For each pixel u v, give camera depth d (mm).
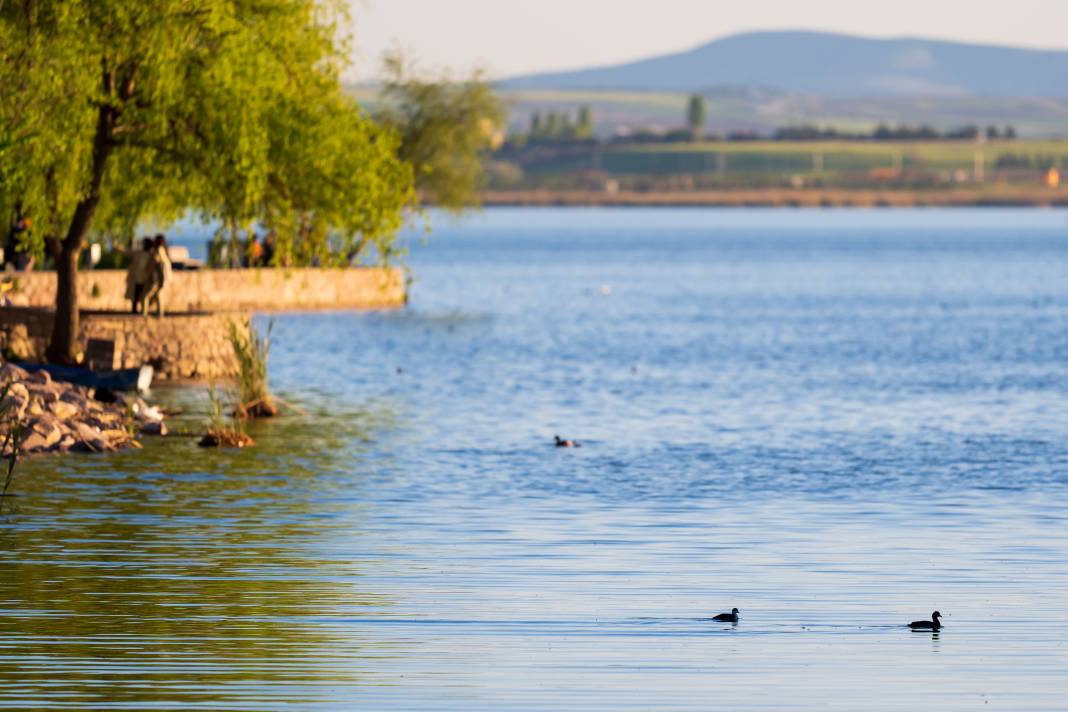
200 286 169750
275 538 62000
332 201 115500
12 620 48625
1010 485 77812
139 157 106312
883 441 94938
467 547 60594
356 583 54125
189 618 49094
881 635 47750
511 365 146875
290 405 107188
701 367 148375
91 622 48469
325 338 165625
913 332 199625
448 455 85938
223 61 101500
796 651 45906
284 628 47969
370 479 77125
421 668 43906
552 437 95000
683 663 44594
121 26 97750
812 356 162750
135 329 116812
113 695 41156
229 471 78375
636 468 82500
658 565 57406
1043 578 55625
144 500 69875
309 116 112500
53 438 82938
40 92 92688
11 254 141625
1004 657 45375
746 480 78875
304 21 113375
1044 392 126812
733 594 52906
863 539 62906
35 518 65438
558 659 44938
